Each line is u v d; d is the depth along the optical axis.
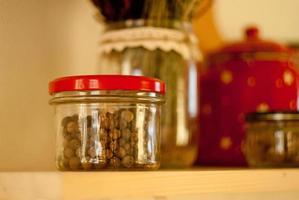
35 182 0.29
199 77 0.53
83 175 0.28
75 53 0.47
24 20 0.43
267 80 0.52
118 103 0.34
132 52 0.43
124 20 0.44
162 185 0.32
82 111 0.34
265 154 0.44
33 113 0.43
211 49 0.61
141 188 0.31
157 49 0.43
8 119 0.42
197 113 0.47
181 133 0.44
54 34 0.46
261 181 0.37
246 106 0.52
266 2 0.71
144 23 0.43
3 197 0.32
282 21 0.73
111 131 0.33
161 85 0.34
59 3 0.46
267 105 0.52
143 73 0.43
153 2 0.43
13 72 0.42
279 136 0.44
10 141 0.42
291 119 0.44
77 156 0.33
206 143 0.55
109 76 0.32
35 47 0.44
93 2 0.44
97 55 0.47
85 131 0.33
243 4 0.68
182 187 0.33
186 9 0.45
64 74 0.46
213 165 0.54
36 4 0.44
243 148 0.51
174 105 0.44
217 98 0.55
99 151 0.33
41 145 0.44
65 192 0.28
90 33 0.49
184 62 0.45
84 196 0.28
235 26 0.67
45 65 0.45
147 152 0.34
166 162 0.43
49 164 0.44
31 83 0.43
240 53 0.53
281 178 0.39
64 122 0.34
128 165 0.33
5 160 0.41
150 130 0.35
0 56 0.41
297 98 0.53
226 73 0.54
